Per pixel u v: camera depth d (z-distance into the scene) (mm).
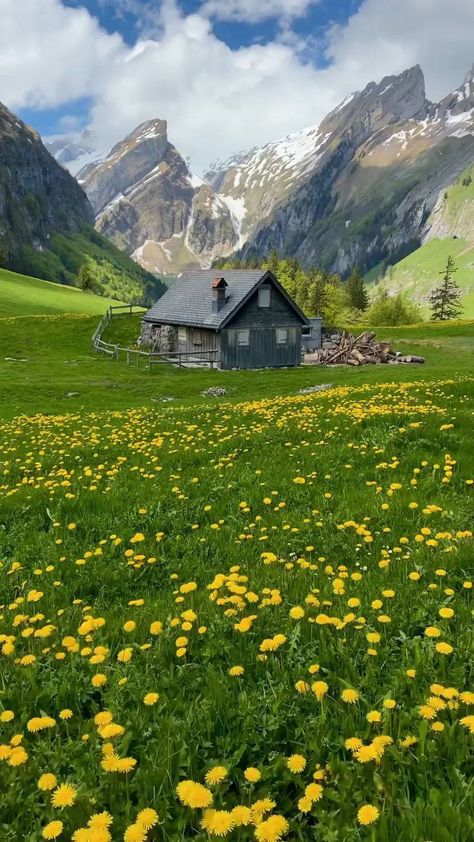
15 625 5699
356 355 59875
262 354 59406
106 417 23281
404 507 8461
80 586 6844
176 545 7883
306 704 4090
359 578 6098
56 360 60969
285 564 7008
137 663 4852
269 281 58594
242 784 3420
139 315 85500
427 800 3045
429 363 57344
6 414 32406
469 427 13273
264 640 4684
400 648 4711
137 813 3209
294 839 3055
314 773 3295
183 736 3783
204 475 11406
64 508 9828
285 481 10375
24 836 3104
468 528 7547
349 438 13391
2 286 138125
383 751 3322
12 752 3572
